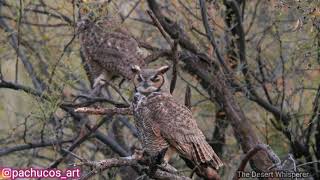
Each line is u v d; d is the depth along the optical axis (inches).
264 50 574.6
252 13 614.9
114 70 511.2
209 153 417.1
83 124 547.5
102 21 518.3
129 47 511.8
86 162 381.1
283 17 548.1
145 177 442.3
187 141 415.8
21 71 605.6
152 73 426.0
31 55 578.6
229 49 557.6
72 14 518.9
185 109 423.2
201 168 448.1
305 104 567.2
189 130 417.1
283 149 587.2
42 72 584.7
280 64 573.3
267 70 575.5
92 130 535.2
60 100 495.8
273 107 559.2
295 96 571.5
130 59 506.3
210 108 588.4
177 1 559.5
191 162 461.7
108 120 575.2
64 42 569.3
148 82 424.2
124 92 521.0
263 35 557.6
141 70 430.0
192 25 528.4
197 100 593.6
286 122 557.0
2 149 533.3
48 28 605.6
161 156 402.9
